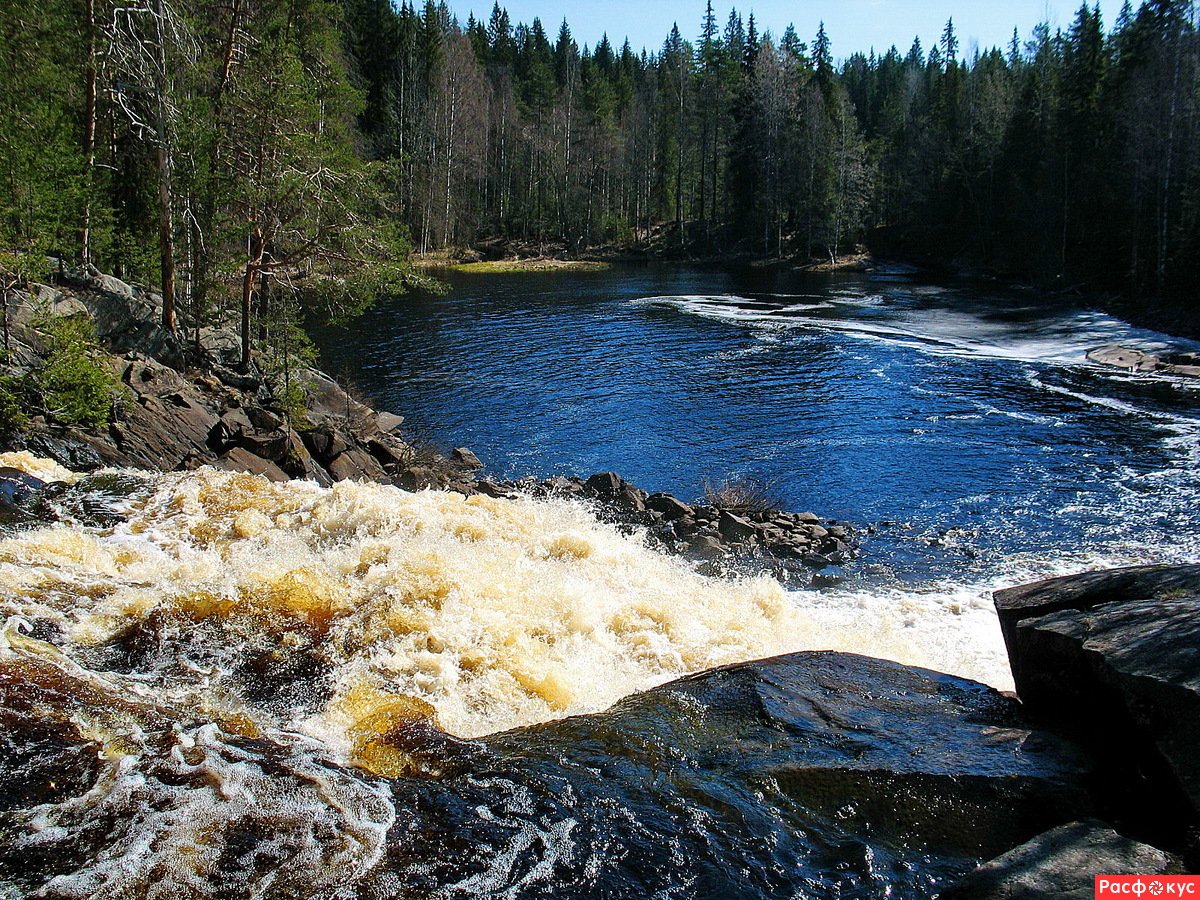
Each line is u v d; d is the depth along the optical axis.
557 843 5.53
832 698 7.48
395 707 7.65
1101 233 47.50
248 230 22.61
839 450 20.30
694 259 74.69
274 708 7.58
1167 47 41.56
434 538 12.10
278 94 21.78
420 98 72.56
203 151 22.31
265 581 9.86
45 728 6.44
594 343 33.88
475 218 75.31
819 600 12.52
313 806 5.84
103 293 20.92
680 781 6.23
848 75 116.38
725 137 81.38
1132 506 16.11
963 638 11.20
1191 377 26.95
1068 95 55.22
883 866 5.29
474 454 20.50
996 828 5.55
